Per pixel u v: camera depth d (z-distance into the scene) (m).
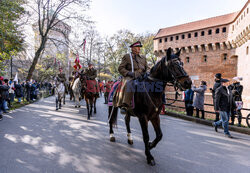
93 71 9.30
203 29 31.22
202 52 31.95
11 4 12.41
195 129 7.31
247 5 21.86
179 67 3.27
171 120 9.27
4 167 3.59
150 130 6.96
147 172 3.48
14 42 14.62
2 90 9.51
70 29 21.52
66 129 6.58
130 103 3.89
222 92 6.19
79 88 10.82
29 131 6.25
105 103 15.23
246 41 23.11
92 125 7.27
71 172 3.43
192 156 4.37
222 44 29.09
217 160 4.16
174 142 5.48
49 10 20.66
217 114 7.92
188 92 10.06
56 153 4.34
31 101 15.85
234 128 7.20
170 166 3.77
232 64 28.53
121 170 3.54
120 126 7.31
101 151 4.53
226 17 29.84
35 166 3.66
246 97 20.02
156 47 37.69
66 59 30.92
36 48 21.97
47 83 29.22
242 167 3.81
